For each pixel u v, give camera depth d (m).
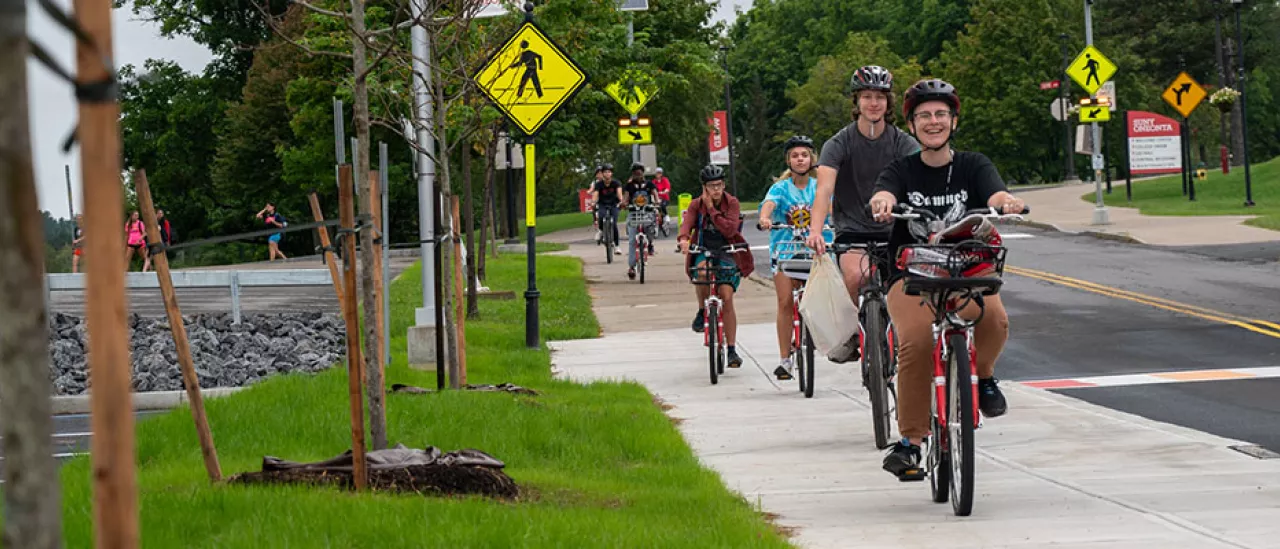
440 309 25.03
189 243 15.73
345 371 26.27
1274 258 52.81
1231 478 17.28
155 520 12.48
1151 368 29.28
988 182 15.71
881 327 17.39
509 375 29.80
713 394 26.83
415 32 27.66
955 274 14.45
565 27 45.47
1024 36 189.62
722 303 28.89
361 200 17.41
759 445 20.91
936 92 15.52
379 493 14.73
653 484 17.53
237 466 17.41
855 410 24.12
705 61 67.75
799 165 26.05
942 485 15.75
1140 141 111.88
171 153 149.50
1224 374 27.97
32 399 4.55
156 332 44.97
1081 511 15.38
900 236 15.84
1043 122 190.25
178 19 37.88
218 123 147.38
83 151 5.02
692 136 124.00
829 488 17.33
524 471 17.94
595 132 84.69
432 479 15.49
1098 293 44.03
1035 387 27.22
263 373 36.81
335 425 20.45
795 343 26.47
